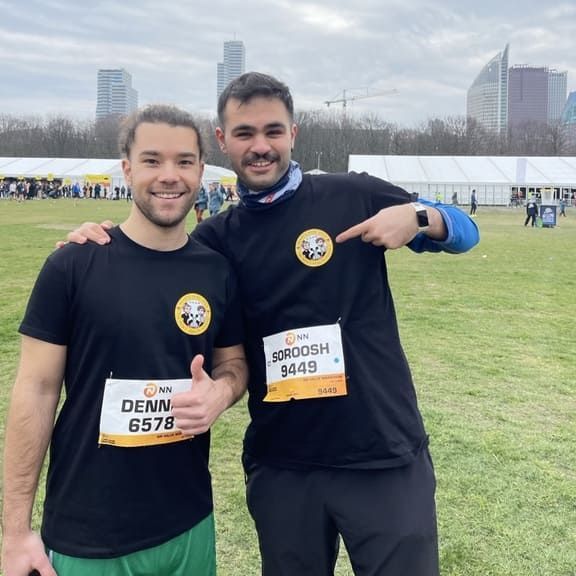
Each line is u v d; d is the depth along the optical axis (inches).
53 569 77.2
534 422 191.3
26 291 393.4
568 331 314.0
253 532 132.9
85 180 2277.3
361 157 2257.6
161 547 80.5
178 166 81.1
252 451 92.2
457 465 161.0
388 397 86.6
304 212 87.8
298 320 86.6
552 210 1147.9
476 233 91.9
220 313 85.4
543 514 137.6
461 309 369.1
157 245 82.4
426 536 84.0
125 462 77.9
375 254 89.6
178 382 80.2
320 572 88.9
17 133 3713.1
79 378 79.0
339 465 85.3
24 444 76.9
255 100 85.1
